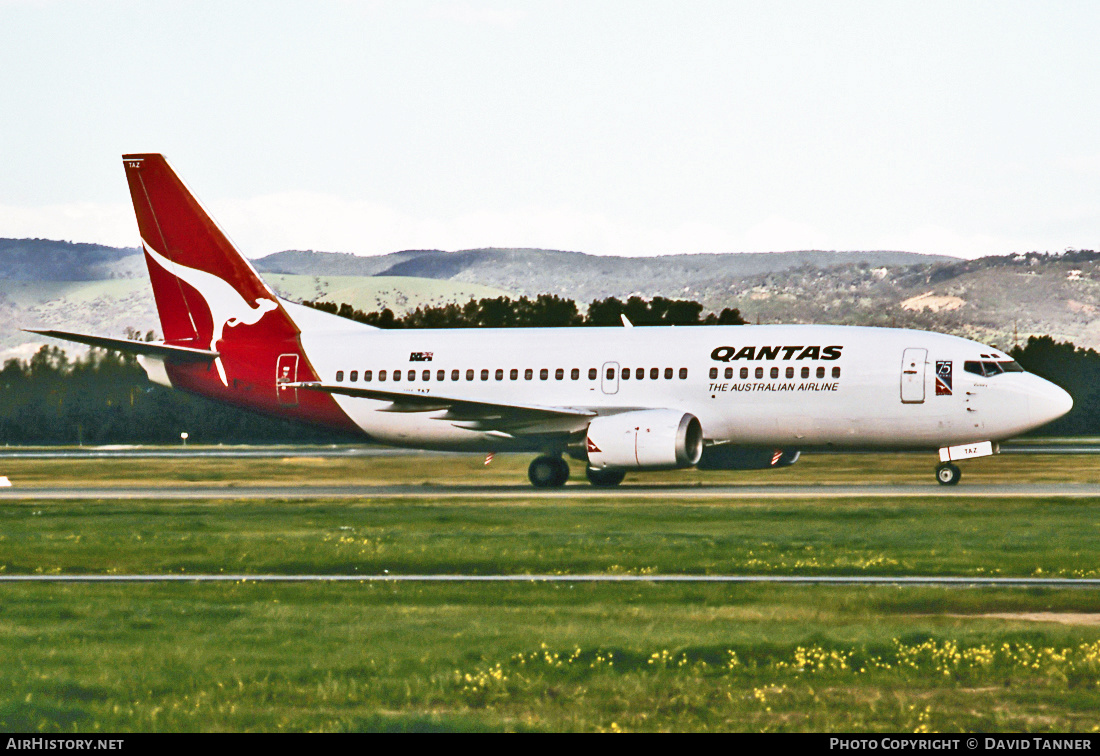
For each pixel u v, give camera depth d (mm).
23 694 53219
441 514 130125
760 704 51375
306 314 186375
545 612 72062
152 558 98812
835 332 163250
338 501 151250
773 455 175750
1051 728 47562
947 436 157375
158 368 189375
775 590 79875
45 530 118812
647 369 166875
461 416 168375
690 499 145750
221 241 186250
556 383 170625
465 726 48375
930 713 49719
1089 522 115250
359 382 180250
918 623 67875
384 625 67875
